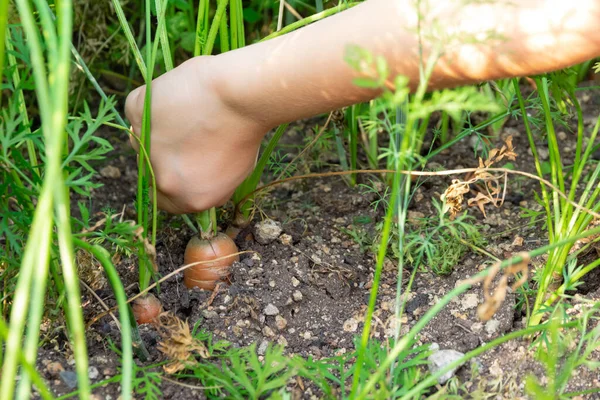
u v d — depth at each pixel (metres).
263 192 0.67
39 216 0.40
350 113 0.71
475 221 0.70
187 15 0.81
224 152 0.57
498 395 0.55
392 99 0.41
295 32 0.52
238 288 0.63
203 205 0.59
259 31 0.89
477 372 0.56
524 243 0.67
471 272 0.65
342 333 0.61
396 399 0.54
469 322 0.60
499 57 0.46
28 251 0.40
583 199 0.57
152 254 0.54
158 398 0.55
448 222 0.56
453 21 0.46
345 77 0.50
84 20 0.77
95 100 0.86
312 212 0.72
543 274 0.58
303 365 0.55
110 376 0.56
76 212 0.74
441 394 0.54
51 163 0.39
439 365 0.56
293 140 0.81
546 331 0.56
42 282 0.41
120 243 0.54
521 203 0.72
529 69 0.47
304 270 0.65
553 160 0.58
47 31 0.41
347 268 0.66
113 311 0.61
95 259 0.61
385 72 0.41
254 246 0.67
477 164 0.76
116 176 0.79
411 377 0.53
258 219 0.70
